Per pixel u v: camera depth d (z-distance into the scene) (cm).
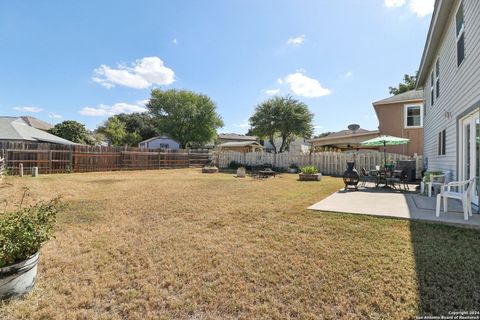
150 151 1870
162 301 217
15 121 1800
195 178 1257
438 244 334
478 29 487
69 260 295
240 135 4781
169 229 412
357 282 242
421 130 1452
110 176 1327
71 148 1471
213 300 218
